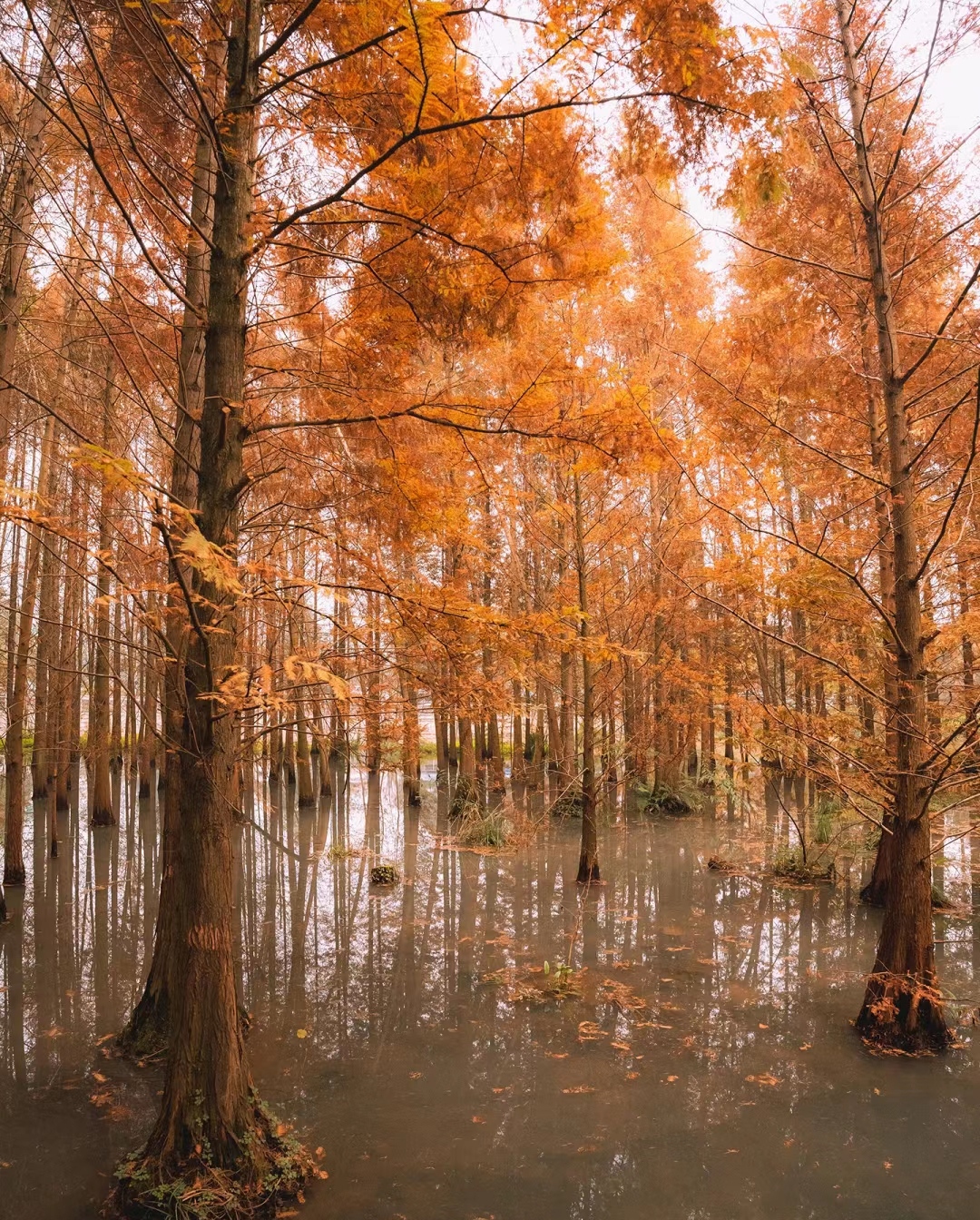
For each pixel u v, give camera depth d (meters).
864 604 7.76
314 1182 4.46
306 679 3.10
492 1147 4.86
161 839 14.56
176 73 4.74
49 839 14.20
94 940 8.96
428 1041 6.34
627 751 14.91
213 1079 4.24
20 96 6.16
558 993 7.32
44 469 10.48
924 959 6.30
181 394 5.82
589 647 5.22
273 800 19.17
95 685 15.52
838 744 8.34
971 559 7.14
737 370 8.00
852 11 6.45
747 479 8.11
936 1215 4.22
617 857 13.10
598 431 4.61
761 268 7.85
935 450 7.27
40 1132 5.00
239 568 3.21
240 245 4.51
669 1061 6.01
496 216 4.11
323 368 5.10
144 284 6.75
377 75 3.78
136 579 4.73
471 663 5.03
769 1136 4.99
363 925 9.48
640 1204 4.30
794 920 9.61
